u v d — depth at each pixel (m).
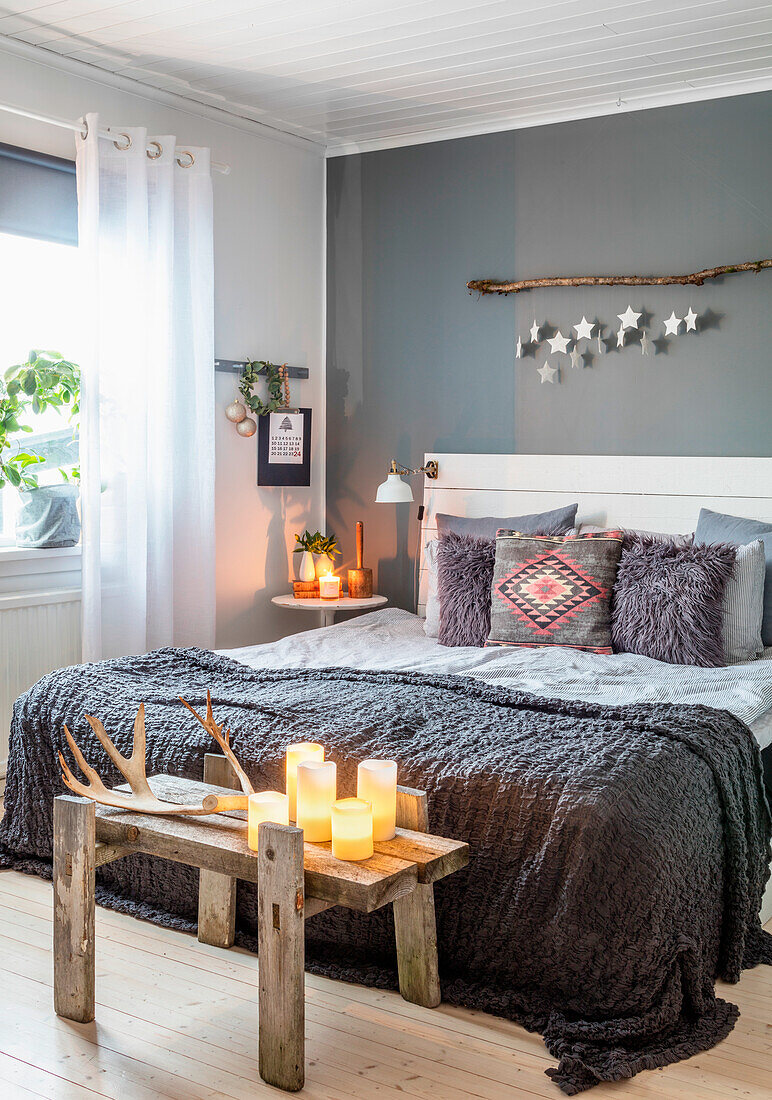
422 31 3.52
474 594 3.83
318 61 3.82
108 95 4.01
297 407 4.95
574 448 4.39
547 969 2.14
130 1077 1.96
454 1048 2.05
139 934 2.58
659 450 4.20
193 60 3.82
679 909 2.12
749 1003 2.26
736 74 3.88
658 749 2.36
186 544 4.21
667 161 4.12
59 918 2.16
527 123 4.42
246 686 2.99
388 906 2.35
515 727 2.53
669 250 4.13
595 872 2.08
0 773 3.70
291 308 4.91
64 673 3.10
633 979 2.06
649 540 3.69
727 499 4.00
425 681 2.96
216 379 4.55
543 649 3.61
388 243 4.85
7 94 3.66
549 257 4.41
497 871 2.21
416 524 4.84
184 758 2.61
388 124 4.58
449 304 4.69
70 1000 2.16
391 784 2.08
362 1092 1.90
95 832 2.16
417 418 4.82
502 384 4.57
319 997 2.27
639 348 4.22
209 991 2.29
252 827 2.00
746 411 4.00
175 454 4.17
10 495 3.93
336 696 2.81
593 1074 1.93
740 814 2.45
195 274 4.16
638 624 3.54
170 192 4.00
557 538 3.82
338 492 5.10
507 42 3.61
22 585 3.84
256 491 4.79
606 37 3.55
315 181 4.99
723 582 3.47
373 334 4.93
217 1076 1.96
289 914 1.88
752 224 3.96
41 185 3.82
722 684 3.11
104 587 3.90
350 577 4.77
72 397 4.02
